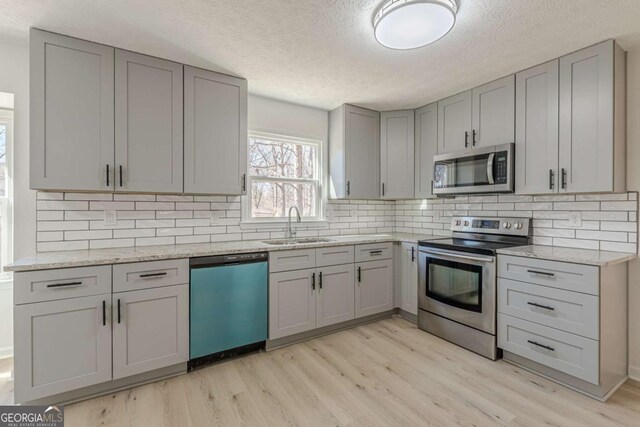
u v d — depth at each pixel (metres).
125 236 2.51
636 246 2.16
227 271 2.38
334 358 2.47
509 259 2.32
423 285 2.99
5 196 2.57
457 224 3.29
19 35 2.04
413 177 3.48
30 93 1.95
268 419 1.76
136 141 2.25
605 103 2.07
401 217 4.06
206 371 2.27
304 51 2.22
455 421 1.74
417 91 2.98
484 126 2.79
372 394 1.99
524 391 2.02
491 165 2.64
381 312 3.29
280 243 2.88
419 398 1.95
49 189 2.06
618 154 2.11
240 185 2.69
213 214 2.91
